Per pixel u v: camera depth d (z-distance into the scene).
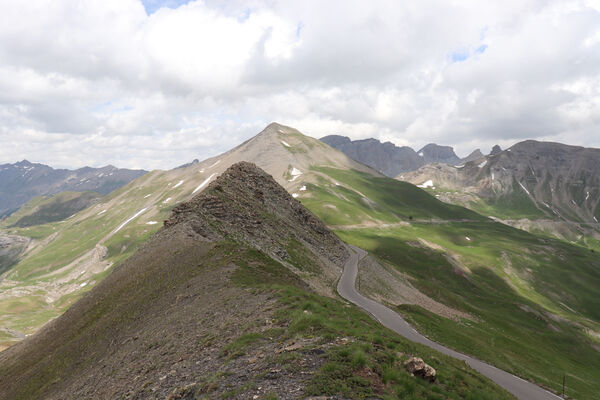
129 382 23.89
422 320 62.91
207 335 26.70
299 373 16.36
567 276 190.25
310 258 88.12
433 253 175.62
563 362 74.88
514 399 28.42
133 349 33.03
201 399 15.68
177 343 27.97
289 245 87.75
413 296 98.25
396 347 21.48
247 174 116.31
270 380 15.99
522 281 182.50
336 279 85.56
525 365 55.56
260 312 29.38
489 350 56.56
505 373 44.94
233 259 55.62
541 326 120.94
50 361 45.00
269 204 107.69
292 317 25.81
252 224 86.00
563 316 134.88
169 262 62.69
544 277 188.62
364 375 16.30
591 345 110.56
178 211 84.25
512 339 82.94
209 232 75.31
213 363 20.38
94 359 38.47
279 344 20.84
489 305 133.75
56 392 34.25
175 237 73.56
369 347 19.34
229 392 15.40
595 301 168.38
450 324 71.69
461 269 166.00
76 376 35.97
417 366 18.48
